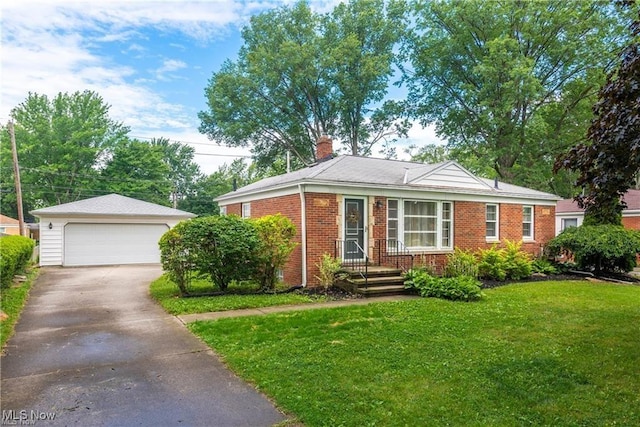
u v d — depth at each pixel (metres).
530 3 24.16
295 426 3.63
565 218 23.56
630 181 5.30
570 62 24.70
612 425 3.61
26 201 41.09
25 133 37.03
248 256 10.23
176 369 5.02
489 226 15.45
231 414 3.86
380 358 5.29
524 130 25.97
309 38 31.64
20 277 12.32
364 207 12.30
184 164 55.03
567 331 6.62
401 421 3.67
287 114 32.34
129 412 3.90
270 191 13.13
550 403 4.04
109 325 7.11
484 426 3.58
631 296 10.05
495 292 10.65
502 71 23.92
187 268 9.94
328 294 10.36
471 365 5.06
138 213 19.42
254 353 5.50
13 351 5.65
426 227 13.60
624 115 4.91
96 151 38.97
